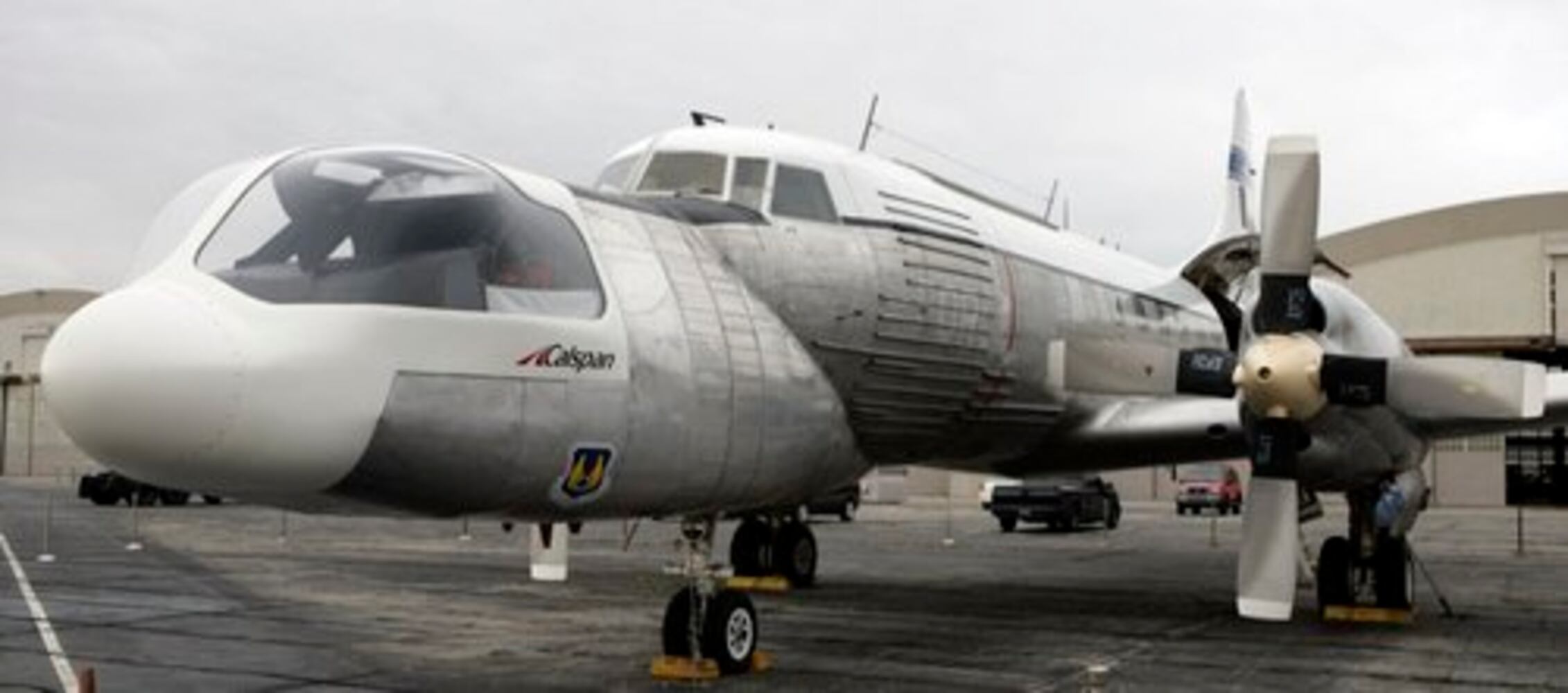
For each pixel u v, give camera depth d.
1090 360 12.08
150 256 7.51
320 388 6.79
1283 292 10.93
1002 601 14.56
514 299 7.70
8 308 59.75
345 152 8.04
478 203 7.86
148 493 37.53
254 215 7.42
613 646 11.11
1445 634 12.07
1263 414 10.78
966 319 11.35
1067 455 13.86
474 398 7.37
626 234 8.82
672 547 23.03
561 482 7.86
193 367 6.48
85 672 6.69
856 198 10.74
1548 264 46.31
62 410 6.59
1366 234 48.62
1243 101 22.83
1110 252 15.57
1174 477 40.84
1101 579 17.36
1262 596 10.67
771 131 10.96
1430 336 47.50
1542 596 15.70
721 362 8.77
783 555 15.76
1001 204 13.94
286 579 16.78
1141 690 9.12
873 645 11.11
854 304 10.24
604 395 7.95
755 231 9.85
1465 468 47.59
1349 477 11.65
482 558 20.30
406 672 9.86
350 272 7.21
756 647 10.64
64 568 18.23
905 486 52.44
